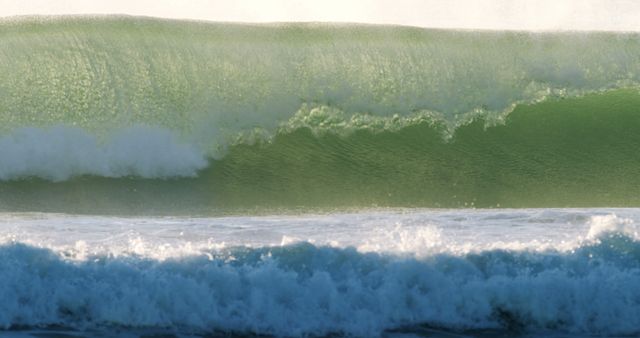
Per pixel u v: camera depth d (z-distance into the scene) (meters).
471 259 36.12
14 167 55.91
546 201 55.62
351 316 34.69
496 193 57.62
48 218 47.78
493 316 35.41
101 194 55.12
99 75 58.25
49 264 34.59
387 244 37.66
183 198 55.28
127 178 56.75
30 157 56.25
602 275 36.06
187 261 35.03
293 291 34.78
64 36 58.66
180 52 59.09
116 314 34.16
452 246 36.75
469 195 57.16
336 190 56.59
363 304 34.91
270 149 58.44
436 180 57.91
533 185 58.41
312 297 34.78
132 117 57.91
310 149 58.53
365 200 55.25
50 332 33.25
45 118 57.28
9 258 34.50
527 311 35.47
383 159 58.59
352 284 35.09
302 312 34.56
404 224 44.47
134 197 54.88
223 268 34.88
